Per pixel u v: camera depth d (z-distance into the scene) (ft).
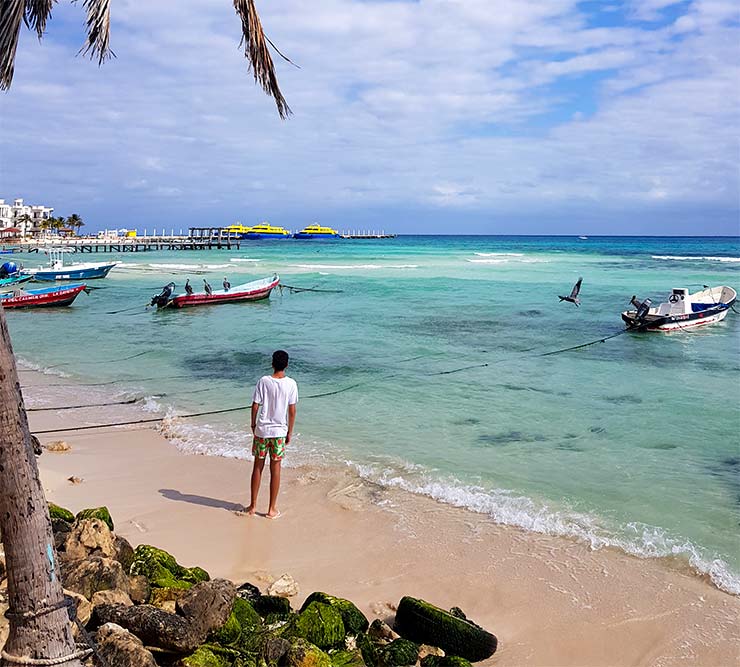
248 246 412.77
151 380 55.47
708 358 65.16
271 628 18.51
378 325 85.40
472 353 66.80
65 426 41.93
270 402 27.76
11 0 13.01
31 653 12.73
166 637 16.40
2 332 12.30
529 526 27.50
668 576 23.56
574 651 19.27
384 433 40.37
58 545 20.62
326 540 26.11
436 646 18.78
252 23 14.12
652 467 34.65
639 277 162.50
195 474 33.35
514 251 353.31
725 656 18.99
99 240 369.30
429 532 26.89
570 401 48.16
